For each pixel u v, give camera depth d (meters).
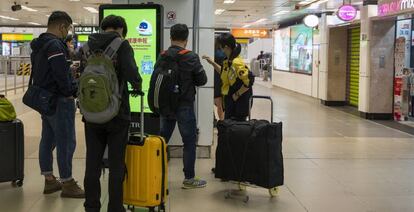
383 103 11.42
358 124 10.58
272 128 4.57
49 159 4.88
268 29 31.00
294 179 5.71
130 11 5.60
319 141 8.33
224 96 5.46
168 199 4.84
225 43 5.33
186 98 4.98
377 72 11.41
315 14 15.54
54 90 4.54
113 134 3.71
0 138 4.93
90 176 3.76
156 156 3.89
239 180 4.70
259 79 29.73
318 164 6.53
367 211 4.56
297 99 16.64
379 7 10.97
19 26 36.44
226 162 4.75
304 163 6.58
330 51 14.47
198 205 4.66
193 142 5.16
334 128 9.91
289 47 19.47
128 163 3.88
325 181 5.64
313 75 15.91
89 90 3.50
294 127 9.99
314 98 15.82
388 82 11.40
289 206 4.68
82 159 6.53
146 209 4.32
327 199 4.93
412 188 5.38
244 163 4.66
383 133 9.32
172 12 6.56
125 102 3.72
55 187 4.93
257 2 17.05
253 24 29.38
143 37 5.62
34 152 6.90
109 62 3.58
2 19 30.00
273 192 4.95
